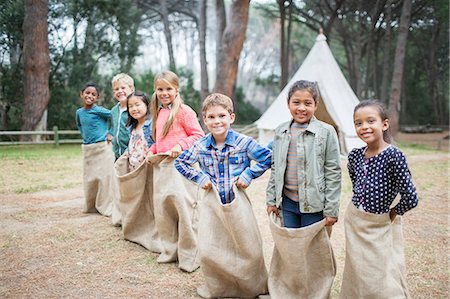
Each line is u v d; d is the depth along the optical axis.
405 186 2.43
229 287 2.98
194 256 3.51
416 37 27.72
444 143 18.20
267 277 3.04
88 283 3.20
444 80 29.75
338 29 26.48
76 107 17.30
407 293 2.62
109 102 19.58
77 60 18.22
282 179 2.77
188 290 3.10
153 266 3.57
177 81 3.61
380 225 2.54
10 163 9.63
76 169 9.18
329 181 2.70
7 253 3.86
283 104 12.11
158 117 3.69
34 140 13.22
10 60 13.90
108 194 5.48
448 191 6.98
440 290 3.05
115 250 3.97
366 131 2.51
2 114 14.07
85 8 17.59
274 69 51.62
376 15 22.59
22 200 6.17
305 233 2.57
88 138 5.44
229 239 2.90
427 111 31.52
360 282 2.55
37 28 13.02
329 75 11.35
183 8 29.25
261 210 5.64
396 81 17.45
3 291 3.04
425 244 4.14
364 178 2.56
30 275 3.34
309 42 37.25
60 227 4.75
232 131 2.97
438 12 23.17
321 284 2.77
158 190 3.62
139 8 24.31
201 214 2.97
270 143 3.19
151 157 3.58
